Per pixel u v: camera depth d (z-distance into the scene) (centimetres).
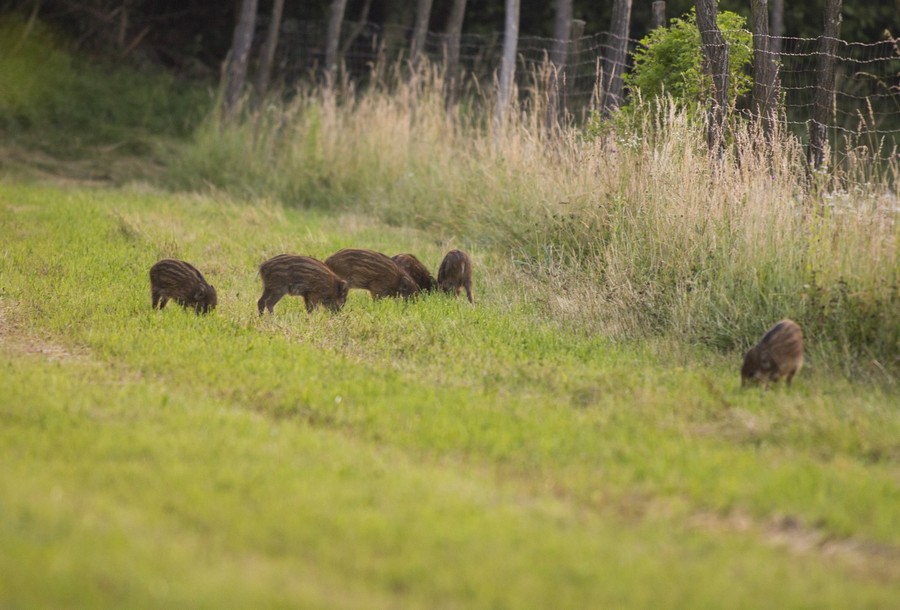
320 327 3509
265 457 2214
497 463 2295
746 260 3556
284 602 1575
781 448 2441
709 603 1681
